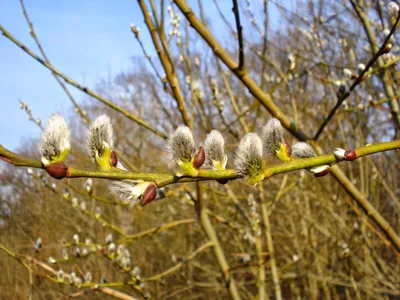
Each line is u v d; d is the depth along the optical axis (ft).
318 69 17.53
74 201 13.05
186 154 4.42
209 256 27.27
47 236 22.77
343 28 17.29
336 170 9.89
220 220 14.69
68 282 11.73
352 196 9.96
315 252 21.62
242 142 4.53
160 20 10.69
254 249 16.10
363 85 15.48
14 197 26.40
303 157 5.23
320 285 26.48
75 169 4.09
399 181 24.43
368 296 23.63
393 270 23.13
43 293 18.85
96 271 22.06
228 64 9.43
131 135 28.66
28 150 24.14
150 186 4.25
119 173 4.23
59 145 4.04
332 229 21.71
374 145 5.10
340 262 22.31
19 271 21.72
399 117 11.90
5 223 25.95
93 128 4.36
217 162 4.77
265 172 4.57
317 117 19.70
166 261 29.30
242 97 22.26
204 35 9.22
